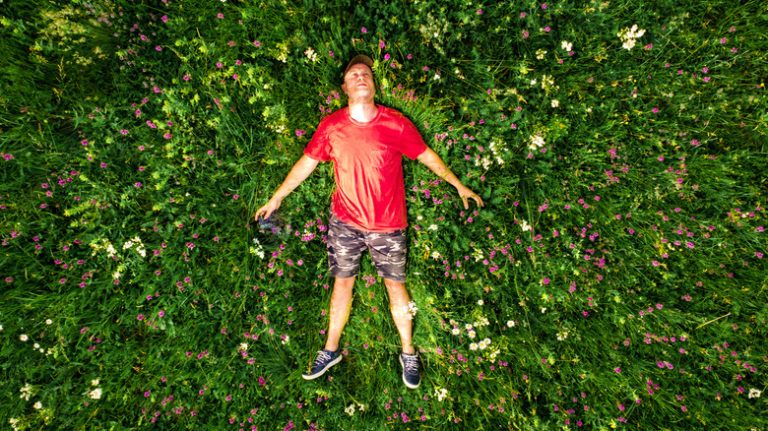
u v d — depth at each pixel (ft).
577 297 8.58
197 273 8.56
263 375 8.70
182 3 8.31
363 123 6.81
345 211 7.49
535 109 8.66
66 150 8.37
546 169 8.61
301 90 8.52
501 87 8.71
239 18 8.46
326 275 9.00
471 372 8.79
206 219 8.56
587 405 8.39
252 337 8.66
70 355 8.30
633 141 8.65
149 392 8.32
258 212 8.27
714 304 8.50
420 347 9.07
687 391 8.38
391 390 8.89
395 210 7.42
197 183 8.59
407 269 8.91
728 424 8.09
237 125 8.48
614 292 8.52
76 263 8.29
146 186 8.43
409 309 8.34
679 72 8.39
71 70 8.28
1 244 8.03
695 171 8.48
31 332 8.14
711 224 8.46
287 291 8.87
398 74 8.47
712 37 8.39
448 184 8.61
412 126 7.07
